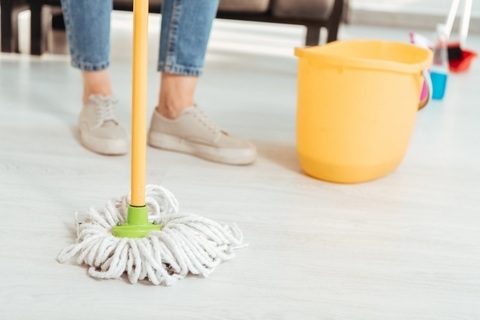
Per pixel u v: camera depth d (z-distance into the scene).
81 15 1.71
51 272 1.10
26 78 2.46
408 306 1.08
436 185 1.64
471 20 4.62
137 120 1.12
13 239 1.20
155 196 1.29
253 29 4.16
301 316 1.02
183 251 1.10
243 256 1.20
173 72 1.67
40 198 1.39
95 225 1.17
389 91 1.52
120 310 1.01
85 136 1.71
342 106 1.52
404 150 1.66
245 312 1.03
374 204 1.49
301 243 1.27
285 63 3.17
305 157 1.62
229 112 2.17
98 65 1.76
